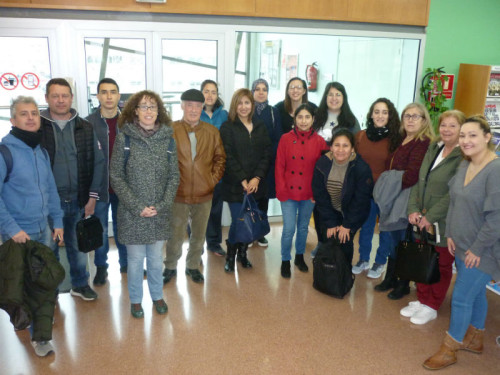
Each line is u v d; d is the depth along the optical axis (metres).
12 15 3.84
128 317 3.03
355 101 5.57
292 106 4.11
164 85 4.39
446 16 5.26
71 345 2.71
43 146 2.79
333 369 2.53
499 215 2.25
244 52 4.72
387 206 3.18
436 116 5.30
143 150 2.77
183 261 3.96
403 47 5.21
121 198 2.74
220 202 4.07
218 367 2.52
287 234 3.66
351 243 3.44
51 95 2.76
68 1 3.87
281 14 4.42
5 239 2.51
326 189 3.36
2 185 2.44
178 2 4.13
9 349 2.66
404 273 2.92
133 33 4.14
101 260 3.48
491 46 5.56
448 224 2.57
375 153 3.48
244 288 3.49
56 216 2.76
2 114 4.00
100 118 3.25
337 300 3.33
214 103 3.96
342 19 4.61
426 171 2.96
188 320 3.01
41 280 2.46
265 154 3.67
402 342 2.81
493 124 5.45
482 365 2.59
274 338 2.82
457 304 2.48
